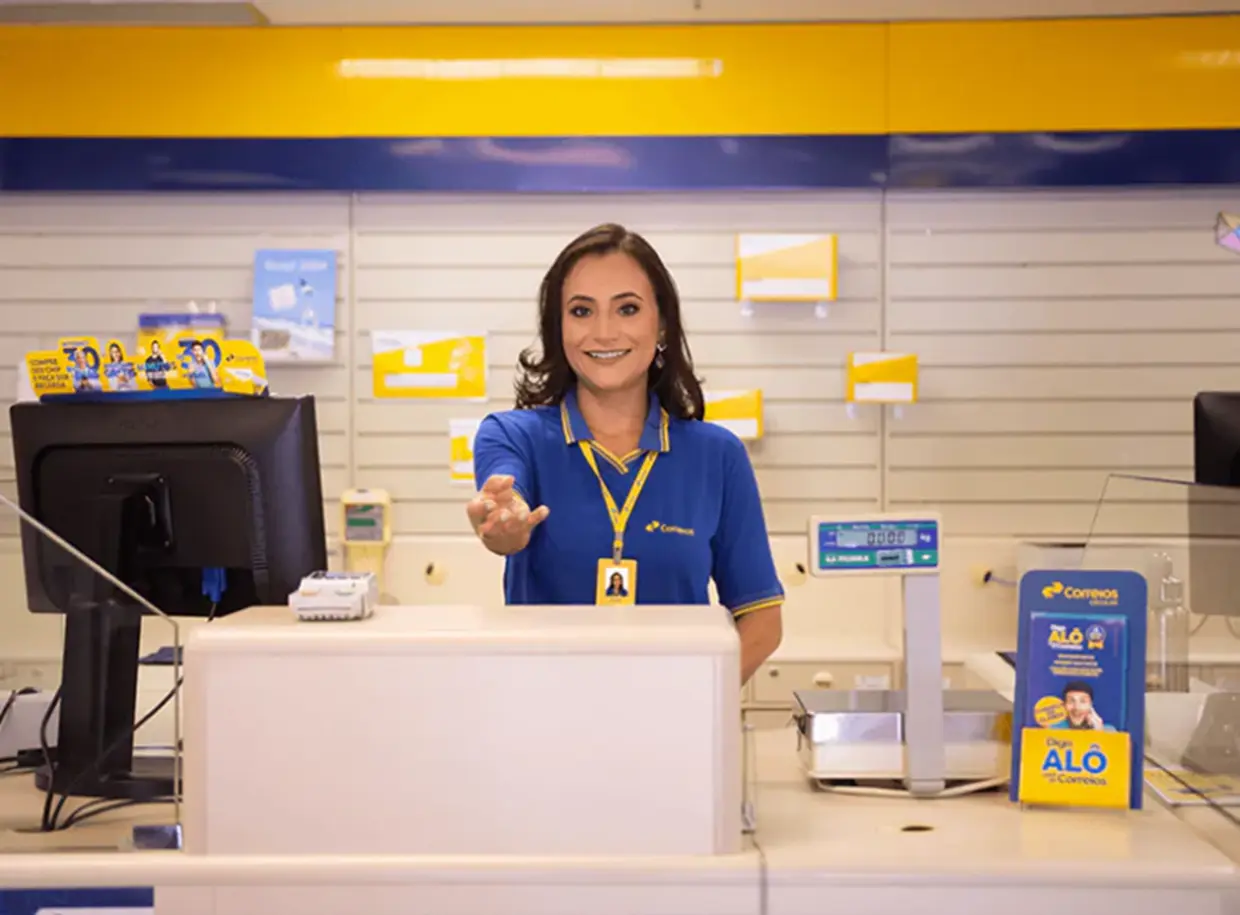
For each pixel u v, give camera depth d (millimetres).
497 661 1439
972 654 3779
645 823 1444
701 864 1429
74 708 1635
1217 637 1754
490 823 1444
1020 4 3967
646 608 1639
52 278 4219
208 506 1809
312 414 1848
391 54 4094
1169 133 4051
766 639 2092
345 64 4094
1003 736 1754
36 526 1604
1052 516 4215
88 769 1625
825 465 4238
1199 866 1424
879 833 1551
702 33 4082
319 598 1526
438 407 4250
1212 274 4160
